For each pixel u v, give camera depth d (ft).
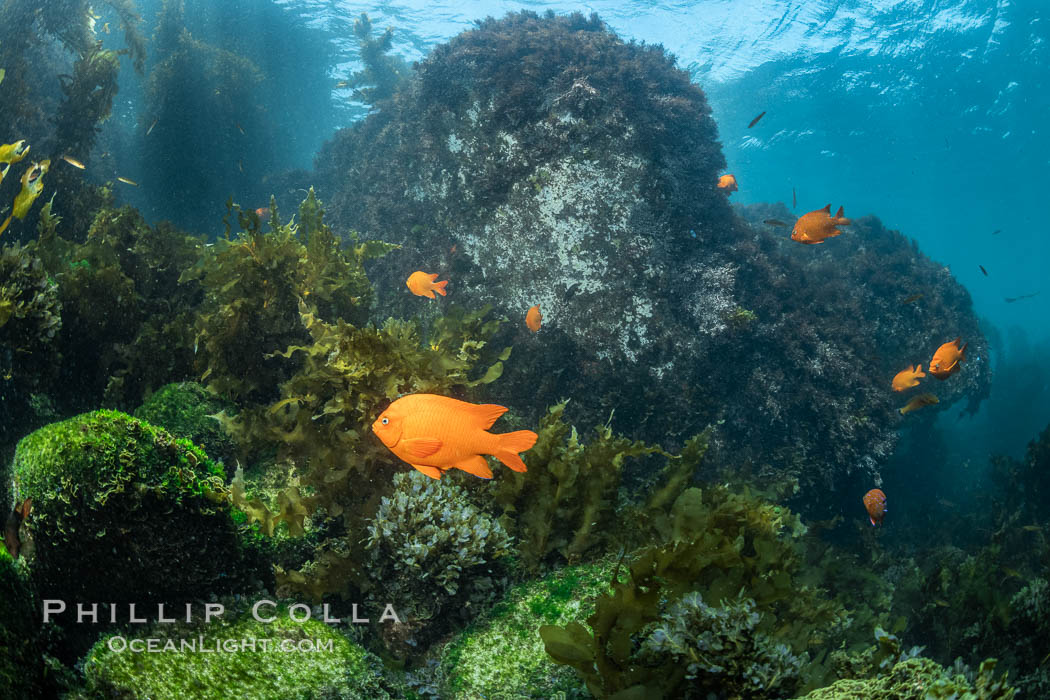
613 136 28.89
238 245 17.61
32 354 15.01
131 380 17.57
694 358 28.27
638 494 17.58
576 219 28.81
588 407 27.58
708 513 12.72
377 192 33.32
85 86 24.89
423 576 12.31
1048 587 17.25
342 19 59.88
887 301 37.68
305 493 14.10
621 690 8.36
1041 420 61.31
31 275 15.07
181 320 18.40
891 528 36.04
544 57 30.60
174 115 45.03
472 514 13.26
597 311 28.37
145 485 10.45
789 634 11.09
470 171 30.48
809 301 32.24
